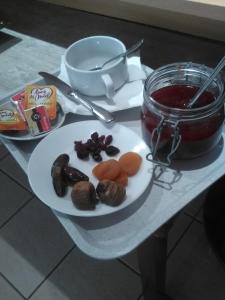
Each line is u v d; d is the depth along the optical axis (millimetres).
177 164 489
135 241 409
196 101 472
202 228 1036
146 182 461
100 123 555
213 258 972
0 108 604
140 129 558
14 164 1397
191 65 501
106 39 604
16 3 986
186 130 446
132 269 1002
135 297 949
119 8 784
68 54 595
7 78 700
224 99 454
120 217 444
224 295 905
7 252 1122
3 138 565
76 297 980
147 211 446
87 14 885
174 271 965
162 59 768
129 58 645
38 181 479
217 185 834
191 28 737
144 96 476
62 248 1098
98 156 515
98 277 1007
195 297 911
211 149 492
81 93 604
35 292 1014
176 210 434
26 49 780
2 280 1058
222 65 440
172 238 1033
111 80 561
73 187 458
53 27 852
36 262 1080
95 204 445
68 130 549
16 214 1228
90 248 410
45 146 526
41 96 590
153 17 762
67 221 439
